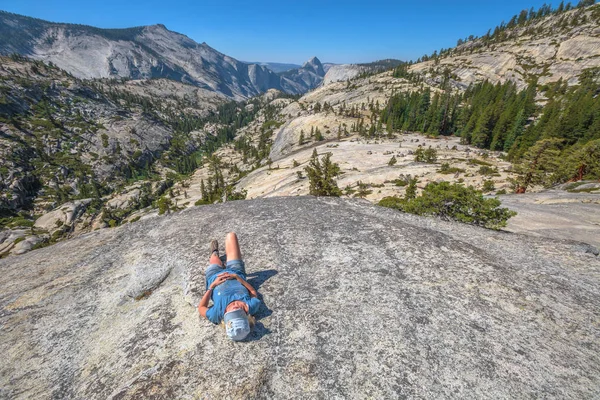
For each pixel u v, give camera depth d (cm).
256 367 357
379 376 347
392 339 395
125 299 521
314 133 16238
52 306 523
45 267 667
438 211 1708
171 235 731
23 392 372
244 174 13725
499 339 398
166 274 568
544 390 334
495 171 5684
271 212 820
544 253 641
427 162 7056
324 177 4212
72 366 400
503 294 483
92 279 593
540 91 17412
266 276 526
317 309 445
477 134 10294
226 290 412
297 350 380
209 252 612
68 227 12506
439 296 474
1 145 18025
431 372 352
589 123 7662
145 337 416
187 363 365
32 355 425
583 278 552
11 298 557
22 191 15912
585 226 2012
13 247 10388
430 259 571
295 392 331
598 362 371
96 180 19238
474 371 354
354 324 418
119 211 14050
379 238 647
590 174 4150
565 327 423
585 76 16762
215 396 326
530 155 4303
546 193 3278
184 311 451
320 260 573
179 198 14375
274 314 437
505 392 330
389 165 7300
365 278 516
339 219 754
